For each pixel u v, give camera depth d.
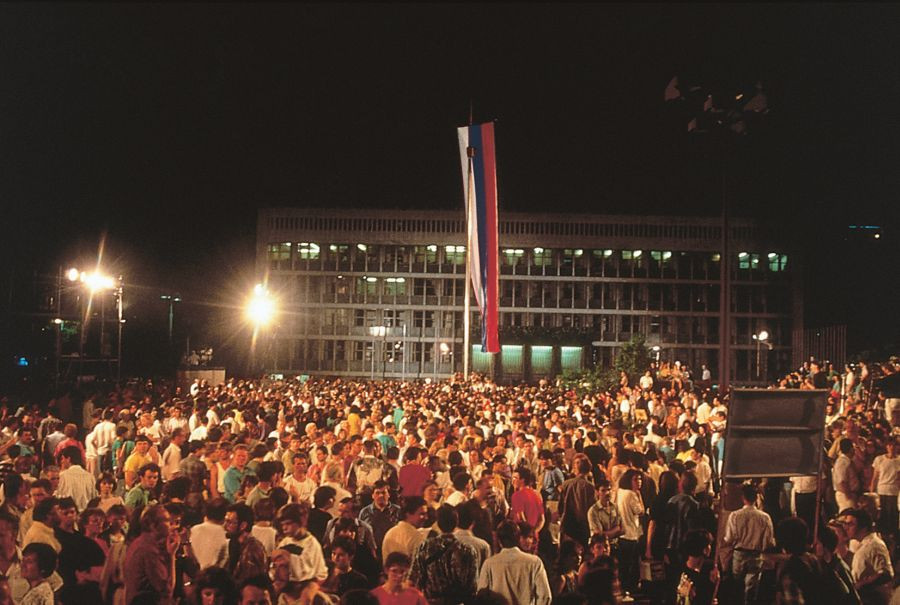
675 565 11.27
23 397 33.97
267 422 21.38
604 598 6.84
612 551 11.80
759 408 8.64
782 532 7.38
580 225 91.69
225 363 92.75
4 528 8.05
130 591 7.60
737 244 90.44
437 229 91.56
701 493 13.89
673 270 91.38
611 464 13.20
